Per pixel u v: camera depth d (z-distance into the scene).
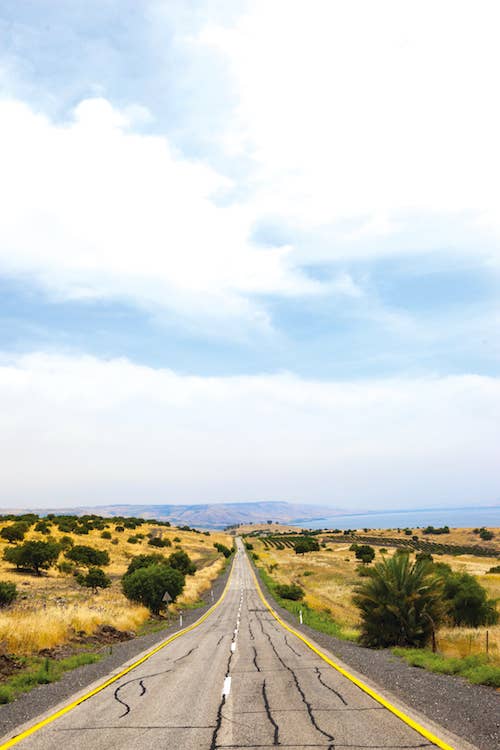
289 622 26.84
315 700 7.90
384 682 9.41
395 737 5.87
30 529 85.62
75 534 91.12
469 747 5.48
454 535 163.50
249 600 45.22
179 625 27.06
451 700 7.88
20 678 10.55
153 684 9.83
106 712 7.62
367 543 149.88
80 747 5.88
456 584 23.55
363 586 17.53
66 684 10.40
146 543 101.44
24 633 15.08
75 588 43.06
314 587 55.22
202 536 160.88
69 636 17.70
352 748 5.52
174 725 6.70
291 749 5.54
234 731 6.31
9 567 53.69
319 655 13.65
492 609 23.45
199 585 58.22
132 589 32.84
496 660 11.74
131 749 5.72
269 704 7.73
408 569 17.56
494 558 96.50
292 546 159.62
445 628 21.83
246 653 14.35
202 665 12.18
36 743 6.12
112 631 20.70
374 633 16.91
